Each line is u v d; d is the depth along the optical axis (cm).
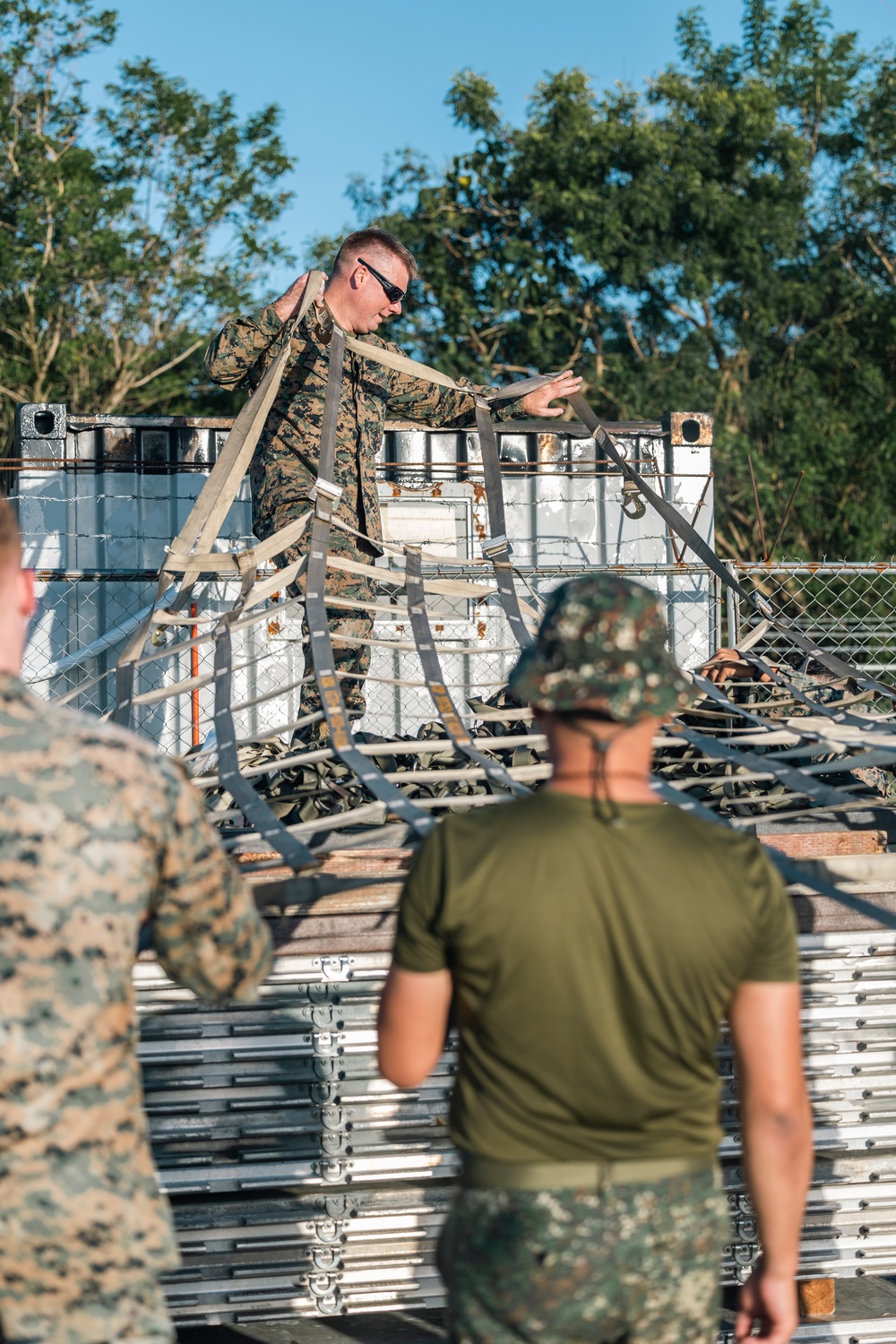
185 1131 314
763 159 2300
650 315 2266
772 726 368
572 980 175
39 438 743
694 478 804
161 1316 169
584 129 2211
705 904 179
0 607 184
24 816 169
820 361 2291
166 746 707
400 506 760
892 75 2441
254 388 545
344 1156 319
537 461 786
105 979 170
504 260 2244
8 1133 165
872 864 254
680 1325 177
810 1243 336
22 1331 163
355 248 528
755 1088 187
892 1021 336
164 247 2416
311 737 507
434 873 184
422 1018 187
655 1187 175
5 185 2316
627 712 183
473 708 421
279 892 253
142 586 731
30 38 2338
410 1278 320
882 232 2430
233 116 2464
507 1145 177
